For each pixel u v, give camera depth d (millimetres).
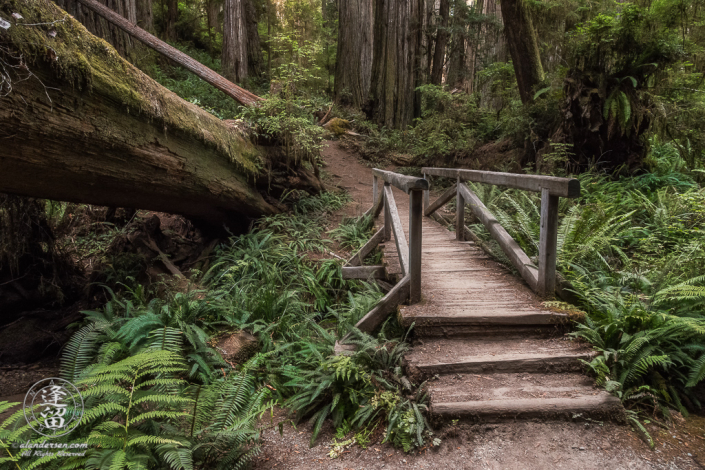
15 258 5234
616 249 4832
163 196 5047
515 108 9680
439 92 13164
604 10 9180
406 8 15797
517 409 2658
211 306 4266
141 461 2068
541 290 3766
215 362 3604
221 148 5551
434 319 3354
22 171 3234
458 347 3250
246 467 2463
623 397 2832
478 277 4414
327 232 6855
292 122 6910
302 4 17766
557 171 7480
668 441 2535
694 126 7316
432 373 2982
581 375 2986
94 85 3285
